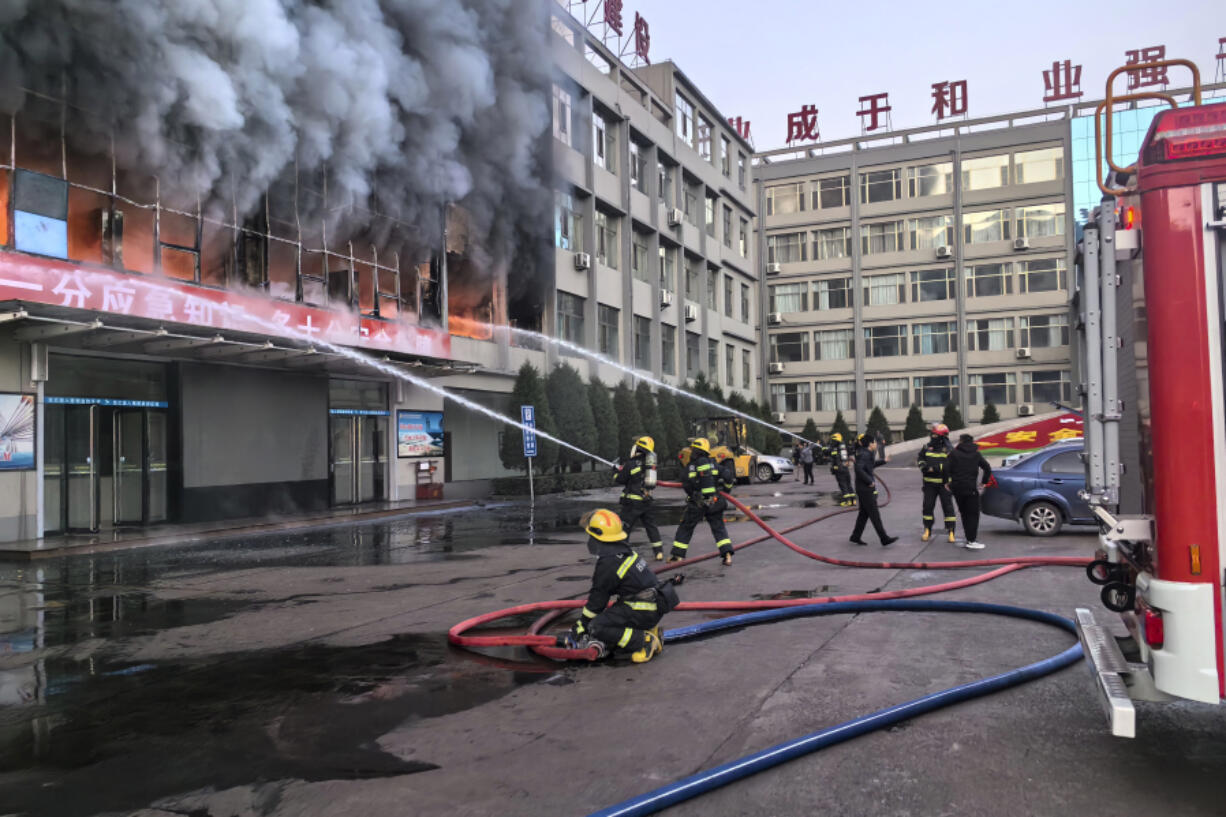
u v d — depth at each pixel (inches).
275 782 146.1
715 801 133.6
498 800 137.1
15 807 137.1
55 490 570.6
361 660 230.4
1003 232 1951.3
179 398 628.7
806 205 2139.5
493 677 211.3
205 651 244.4
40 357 534.3
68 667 228.1
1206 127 131.9
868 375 2059.5
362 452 829.2
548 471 1031.0
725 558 396.5
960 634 242.2
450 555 450.6
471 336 1003.3
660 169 1512.1
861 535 474.0
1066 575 336.8
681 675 208.7
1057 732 161.2
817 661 217.2
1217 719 167.8
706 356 1681.8
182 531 572.4
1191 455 129.9
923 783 138.6
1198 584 128.3
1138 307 143.0
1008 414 1926.7
